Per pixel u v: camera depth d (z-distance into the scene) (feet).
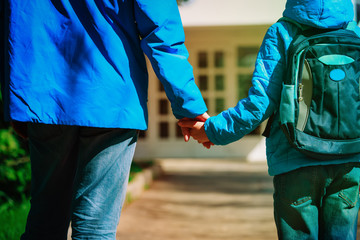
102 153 7.11
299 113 7.27
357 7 27.73
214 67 41.39
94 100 6.89
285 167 7.44
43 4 7.00
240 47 41.19
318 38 7.27
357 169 7.49
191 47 41.50
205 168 36.32
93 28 7.00
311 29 7.46
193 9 38.52
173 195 24.20
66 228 8.01
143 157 41.50
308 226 7.45
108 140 7.11
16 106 6.87
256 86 7.48
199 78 41.52
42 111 6.88
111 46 7.01
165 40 7.21
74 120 6.84
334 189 7.48
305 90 7.29
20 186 17.93
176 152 41.27
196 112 7.71
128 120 7.09
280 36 7.53
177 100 7.58
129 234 15.70
